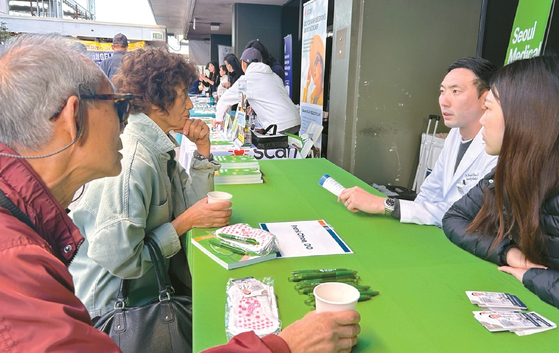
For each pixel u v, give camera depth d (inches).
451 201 71.7
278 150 129.0
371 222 64.2
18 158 26.5
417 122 146.0
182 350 49.0
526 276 43.7
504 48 151.2
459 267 49.2
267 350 29.2
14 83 25.9
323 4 169.5
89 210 51.7
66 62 27.7
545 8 110.9
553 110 42.9
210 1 371.9
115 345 25.7
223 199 59.1
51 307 23.2
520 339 35.3
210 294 41.5
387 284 44.6
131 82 56.9
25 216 26.5
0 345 21.4
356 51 136.8
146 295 57.4
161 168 58.5
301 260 49.9
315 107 185.2
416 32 138.4
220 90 319.9
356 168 145.6
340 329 31.6
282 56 392.8
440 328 36.7
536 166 43.9
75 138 28.3
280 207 70.2
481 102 75.2
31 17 273.4
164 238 55.1
